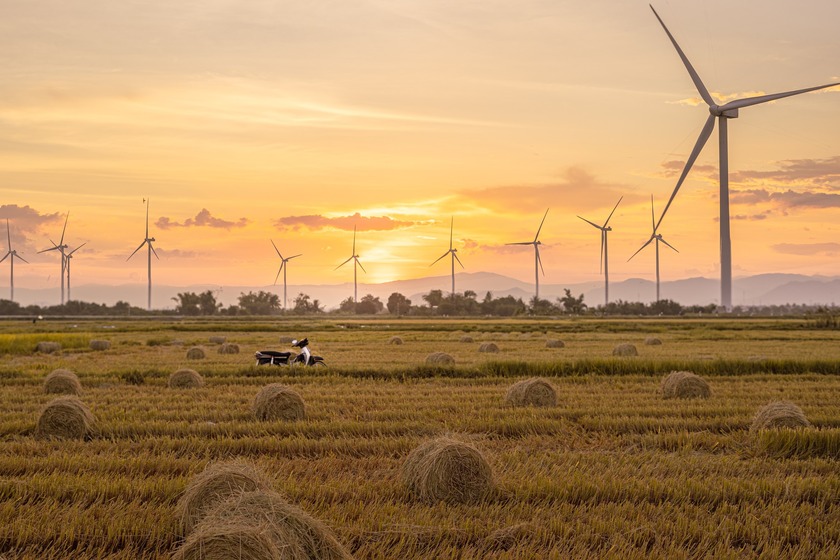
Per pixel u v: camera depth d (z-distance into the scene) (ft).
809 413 57.06
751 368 88.53
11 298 497.05
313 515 31.35
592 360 89.35
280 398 54.34
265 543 23.56
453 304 566.77
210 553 23.29
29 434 49.65
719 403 62.39
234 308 570.46
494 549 29.09
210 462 38.55
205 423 51.16
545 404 60.64
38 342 144.56
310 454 43.39
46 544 28.78
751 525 30.91
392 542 29.48
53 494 34.12
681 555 28.12
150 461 39.55
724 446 46.47
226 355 118.93
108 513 31.17
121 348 140.05
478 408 59.77
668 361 89.20
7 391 69.21
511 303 583.58
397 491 35.60
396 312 615.57
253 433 48.60
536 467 39.42
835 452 44.19
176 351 131.64
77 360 108.68
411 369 85.20
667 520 31.65
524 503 33.53
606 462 41.34
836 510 32.96
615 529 30.53
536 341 159.53
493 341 160.15
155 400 63.87
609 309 530.27
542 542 29.55
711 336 179.93
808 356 106.83
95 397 65.41
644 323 276.21
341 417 55.26
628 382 78.59
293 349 131.54
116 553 28.19
